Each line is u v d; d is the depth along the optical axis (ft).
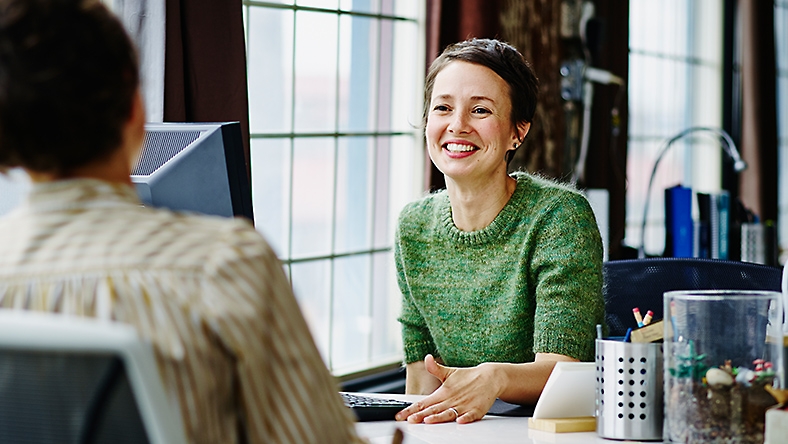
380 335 12.14
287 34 10.40
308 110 10.79
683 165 18.60
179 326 2.89
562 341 6.31
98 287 2.92
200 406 2.90
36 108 2.90
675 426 4.63
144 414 2.48
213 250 3.03
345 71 11.26
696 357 4.56
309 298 10.99
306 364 3.12
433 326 7.18
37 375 2.48
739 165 13.93
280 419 3.05
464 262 7.00
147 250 2.98
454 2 11.59
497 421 5.68
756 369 4.50
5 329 2.45
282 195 10.53
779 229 21.07
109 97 2.99
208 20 8.09
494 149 6.76
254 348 2.98
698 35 18.89
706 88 19.20
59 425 2.51
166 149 5.19
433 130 6.88
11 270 2.98
